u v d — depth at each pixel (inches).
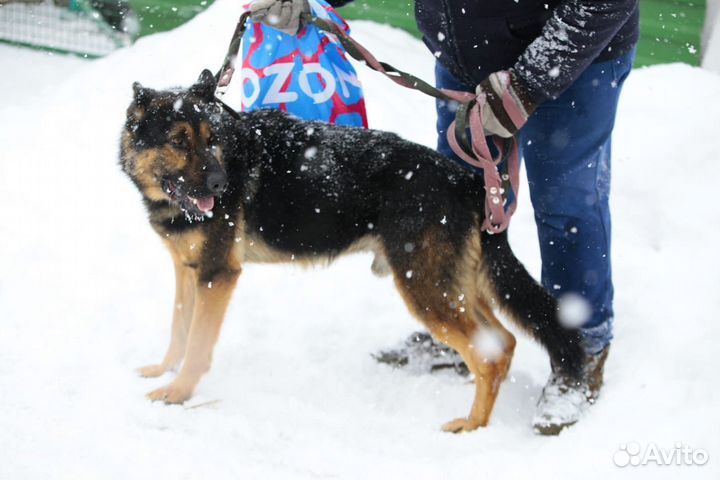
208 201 137.7
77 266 186.7
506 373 144.9
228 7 281.0
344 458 126.2
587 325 145.5
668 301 171.6
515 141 139.7
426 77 258.2
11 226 201.3
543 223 145.5
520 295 137.4
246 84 164.6
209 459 122.3
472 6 134.3
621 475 118.0
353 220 146.0
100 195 216.1
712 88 248.5
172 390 141.8
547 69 123.6
